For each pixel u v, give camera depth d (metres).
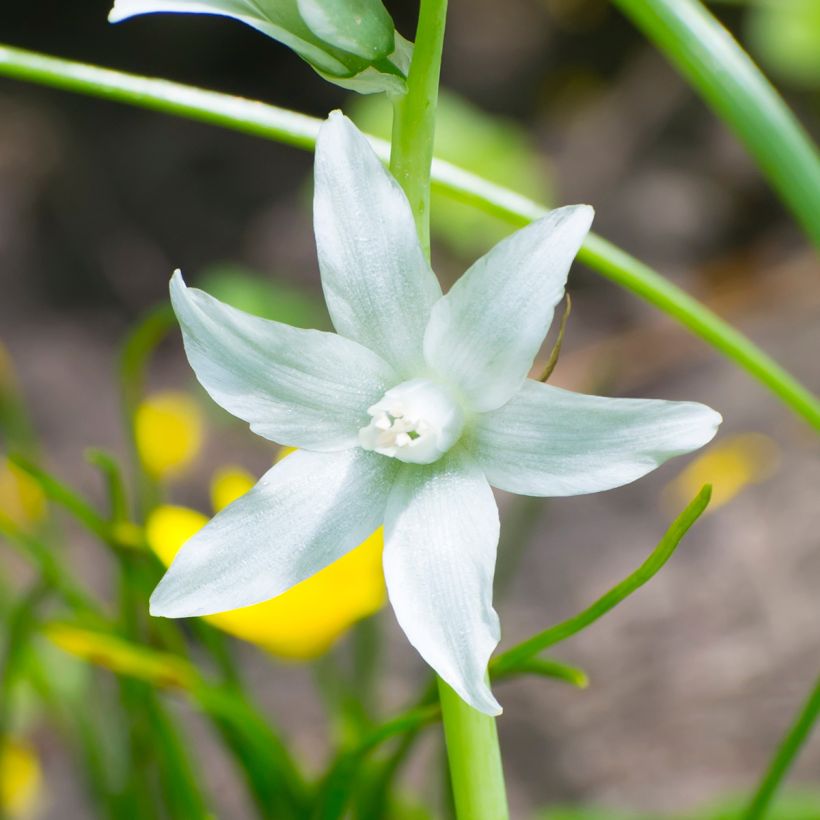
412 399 0.22
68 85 0.27
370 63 0.23
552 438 0.22
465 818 0.23
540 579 0.66
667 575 0.64
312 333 0.22
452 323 0.22
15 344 0.85
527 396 0.22
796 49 0.80
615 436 0.22
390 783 0.29
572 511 0.70
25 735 0.55
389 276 0.22
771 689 0.57
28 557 0.32
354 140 0.22
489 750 0.23
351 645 0.47
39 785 0.54
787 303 0.86
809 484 0.67
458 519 0.22
